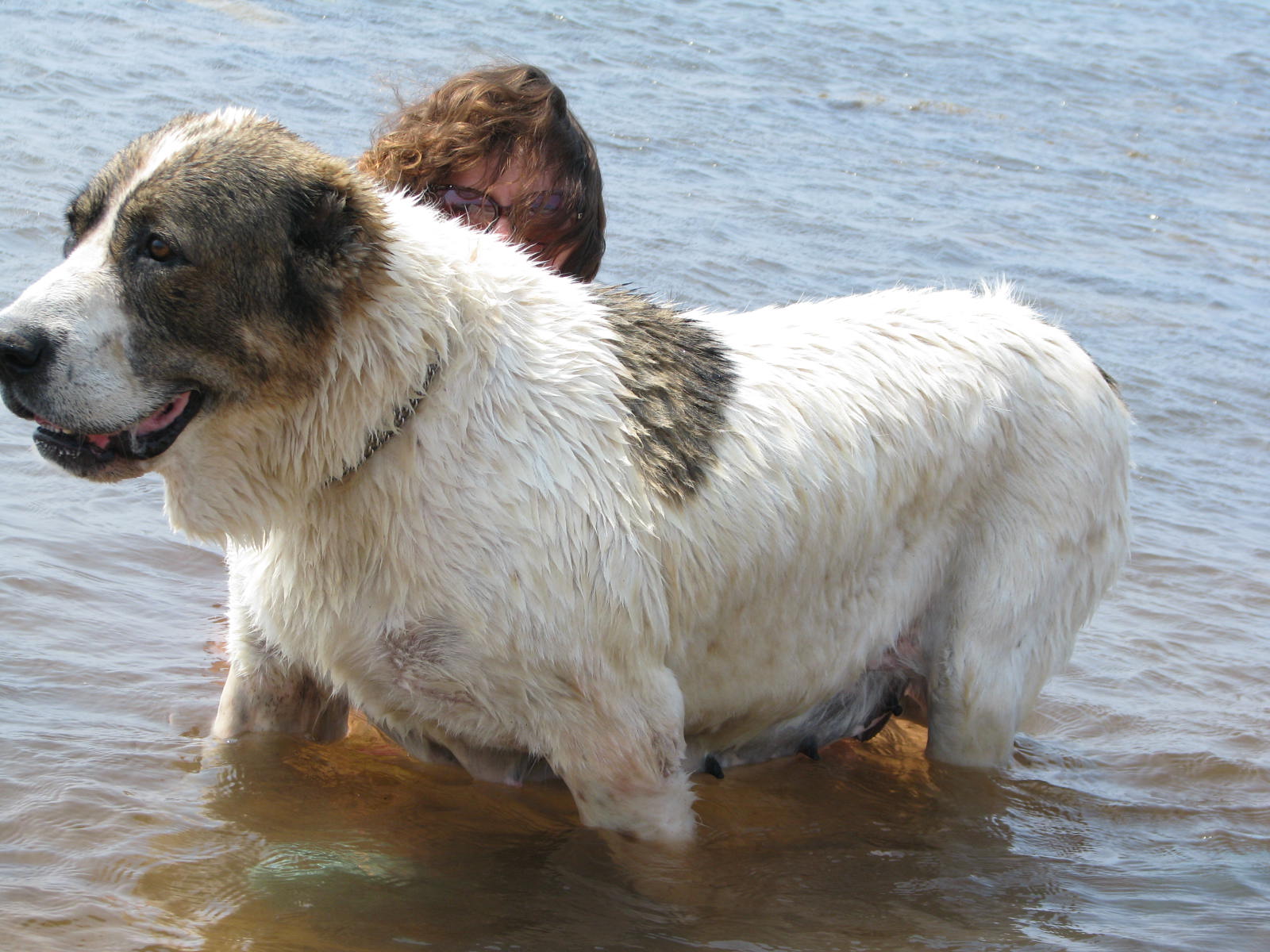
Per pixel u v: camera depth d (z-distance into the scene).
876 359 5.96
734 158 16.84
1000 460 6.12
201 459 4.92
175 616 6.79
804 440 5.65
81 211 4.79
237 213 4.62
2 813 4.93
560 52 20.61
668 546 5.25
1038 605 6.23
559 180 6.74
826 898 5.28
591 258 7.09
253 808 5.36
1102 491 6.33
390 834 5.33
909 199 16.53
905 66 24.52
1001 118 22.11
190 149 4.71
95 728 5.68
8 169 11.65
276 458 4.92
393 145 6.65
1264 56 29.98
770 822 5.91
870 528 5.86
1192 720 7.22
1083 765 6.75
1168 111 24.50
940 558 6.15
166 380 4.68
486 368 4.99
